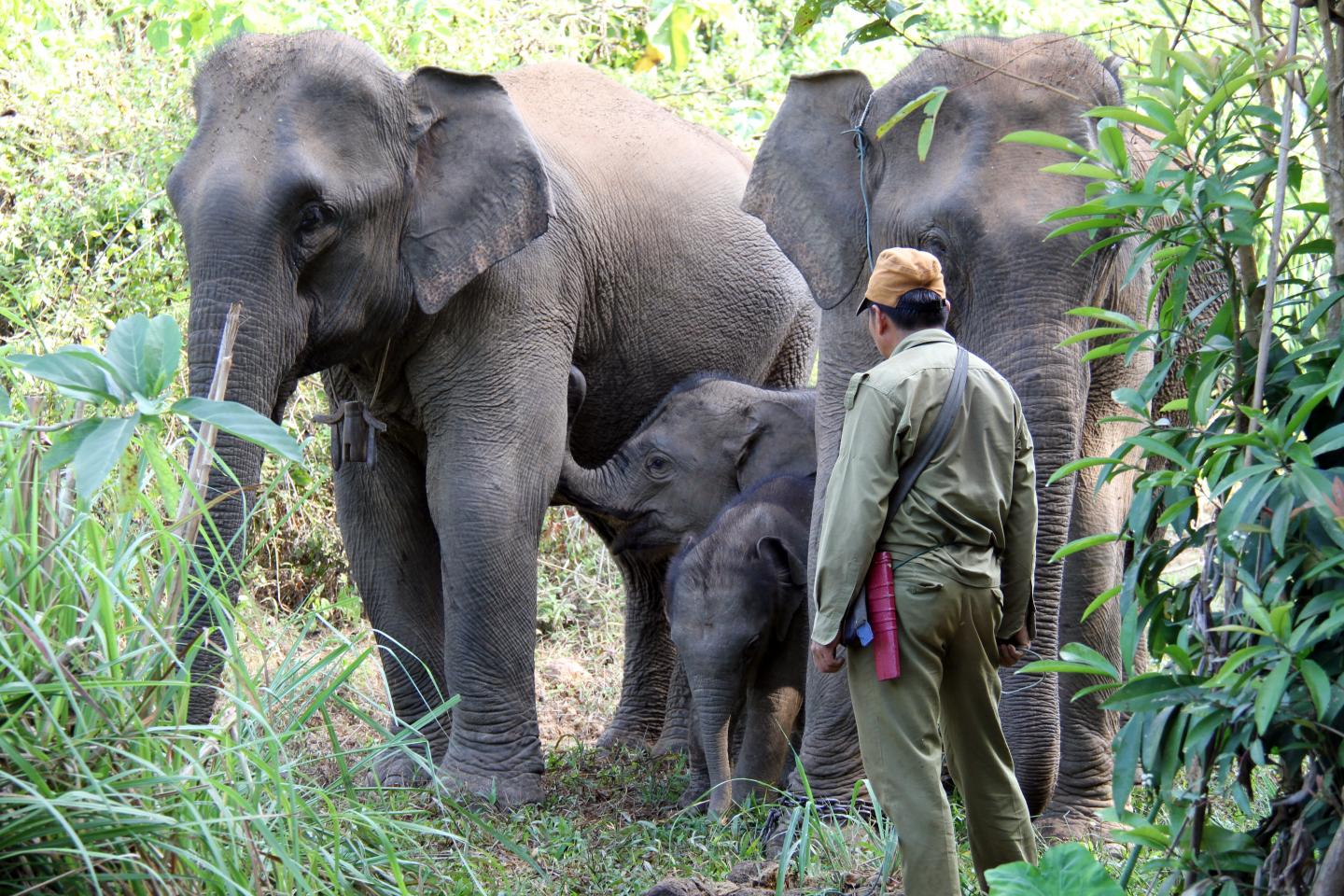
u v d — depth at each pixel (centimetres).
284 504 1466
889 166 958
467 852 845
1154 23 669
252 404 931
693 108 1909
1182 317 617
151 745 622
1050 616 873
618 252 1183
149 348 628
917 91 947
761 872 808
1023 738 866
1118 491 1052
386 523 1134
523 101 1226
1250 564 555
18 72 1555
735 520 1040
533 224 1030
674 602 1021
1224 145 590
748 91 2008
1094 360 983
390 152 998
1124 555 1088
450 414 1050
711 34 2070
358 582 1144
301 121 966
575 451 1275
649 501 1191
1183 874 556
